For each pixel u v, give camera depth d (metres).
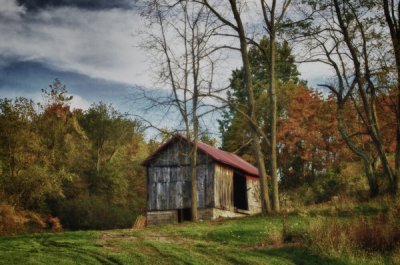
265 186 31.31
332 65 33.62
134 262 16.20
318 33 33.22
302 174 54.78
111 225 57.59
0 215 42.19
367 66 31.91
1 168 45.31
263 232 22.58
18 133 47.44
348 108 44.31
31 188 47.16
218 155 40.56
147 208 39.69
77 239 20.39
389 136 42.41
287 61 35.09
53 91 56.28
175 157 39.59
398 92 31.75
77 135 65.19
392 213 22.47
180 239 21.73
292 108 55.38
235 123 59.78
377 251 19.03
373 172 33.25
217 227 25.53
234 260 17.41
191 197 35.72
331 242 18.95
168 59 33.72
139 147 74.69
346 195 35.69
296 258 18.08
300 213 26.20
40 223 48.59
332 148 52.25
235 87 56.62
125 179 70.06
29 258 15.77
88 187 66.88
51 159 51.19
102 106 70.94
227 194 39.97
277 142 55.34
